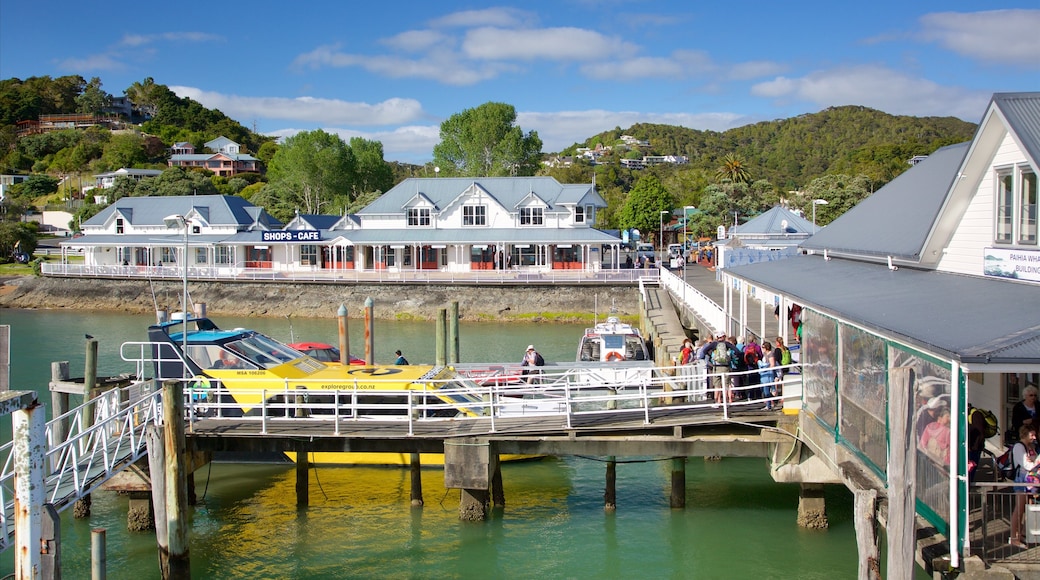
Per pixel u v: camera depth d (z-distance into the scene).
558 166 156.12
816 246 23.69
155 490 14.73
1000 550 10.24
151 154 168.12
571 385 19.11
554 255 67.38
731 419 16.89
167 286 64.75
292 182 108.25
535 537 17.88
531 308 57.03
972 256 15.37
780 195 109.19
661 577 15.99
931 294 13.98
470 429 17.64
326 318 59.56
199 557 17.14
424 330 51.84
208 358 20.39
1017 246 13.64
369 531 18.19
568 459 23.12
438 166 108.25
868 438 12.57
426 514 19.00
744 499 19.94
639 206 100.25
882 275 17.52
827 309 14.41
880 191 24.72
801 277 20.27
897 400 9.67
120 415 16.19
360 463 20.77
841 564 16.27
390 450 17.58
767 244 54.22
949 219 15.91
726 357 19.20
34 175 147.62
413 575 16.30
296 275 63.78
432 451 17.62
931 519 10.78
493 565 16.67
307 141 105.56
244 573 16.45
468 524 18.02
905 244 17.72
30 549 11.07
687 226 96.12
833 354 14.37
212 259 74.12
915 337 10.67
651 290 53.44
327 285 60.25
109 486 17.84
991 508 11.65
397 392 17.70
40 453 11.21
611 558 16.81
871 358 12.50
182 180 120.06
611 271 59.03
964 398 9.80
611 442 17.23
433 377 20.38
